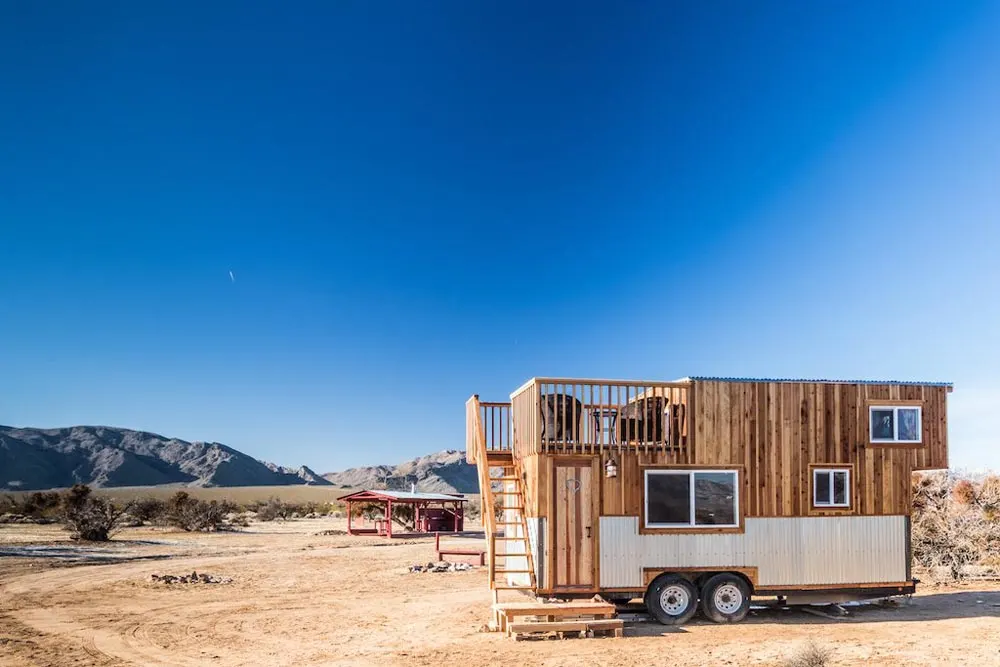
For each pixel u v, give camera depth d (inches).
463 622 594.2
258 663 465.4
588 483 577.0
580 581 567.2
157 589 794.2
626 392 590.9
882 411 626.5
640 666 448.1
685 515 585.3
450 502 1772.9
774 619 594.6
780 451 604.1
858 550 607.2
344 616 629.6
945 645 499.2
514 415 648.4
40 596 742.5
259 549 1306.6
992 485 915.4
